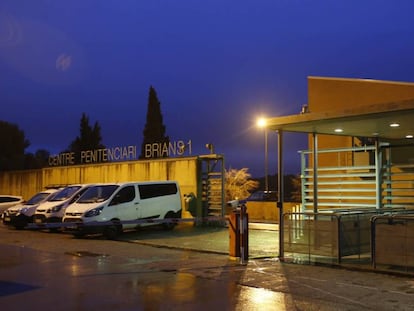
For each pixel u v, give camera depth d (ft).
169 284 31.01
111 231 58.75
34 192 107.45
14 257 42.86
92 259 41.73
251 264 38.42
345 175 56.49
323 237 38.29
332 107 64.90
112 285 30.81
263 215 94.79
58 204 67.00
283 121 39.81
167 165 78.13
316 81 66.69
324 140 63.57
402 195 52.13
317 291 28.73
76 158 107.24
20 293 28.71
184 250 47.80
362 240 39.34
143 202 64.03
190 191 74.64
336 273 34.12
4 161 196.34
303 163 60.95
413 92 57.82
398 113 35.04
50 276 33.88
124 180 84.64
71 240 56.95
